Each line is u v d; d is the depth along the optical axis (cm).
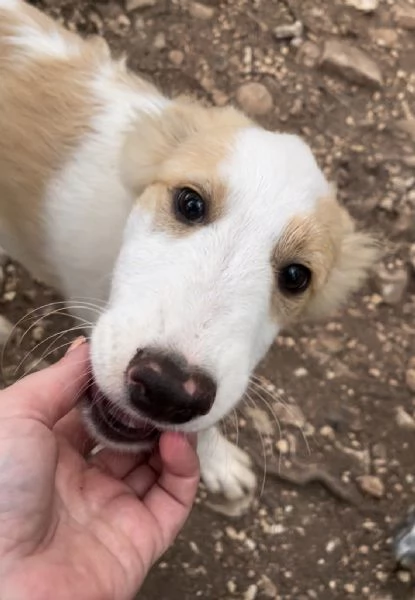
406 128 55
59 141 34
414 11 60
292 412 44
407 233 51
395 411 46
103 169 33
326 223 29
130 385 25
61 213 34
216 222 28
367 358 47
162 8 55
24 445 25
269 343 30
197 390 24
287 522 42
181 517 29
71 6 53
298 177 28
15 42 36
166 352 24
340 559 41
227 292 26
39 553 26
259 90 53
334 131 54
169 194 29
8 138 35
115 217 33
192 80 53
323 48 56
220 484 41
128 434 27
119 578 27
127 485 30
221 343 25
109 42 53
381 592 41
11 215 37
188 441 28
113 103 34
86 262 35
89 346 27
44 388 27
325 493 43
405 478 44
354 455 44
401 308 49
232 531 41
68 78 35
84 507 28
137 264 28
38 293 44
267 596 40
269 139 30
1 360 42
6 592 24
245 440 43
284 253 28
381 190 52
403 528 42
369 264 33
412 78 57
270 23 57
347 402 45
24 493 25
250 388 38
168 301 25
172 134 31
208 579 40
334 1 59
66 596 25
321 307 32
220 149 29
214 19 56
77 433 30
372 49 58
